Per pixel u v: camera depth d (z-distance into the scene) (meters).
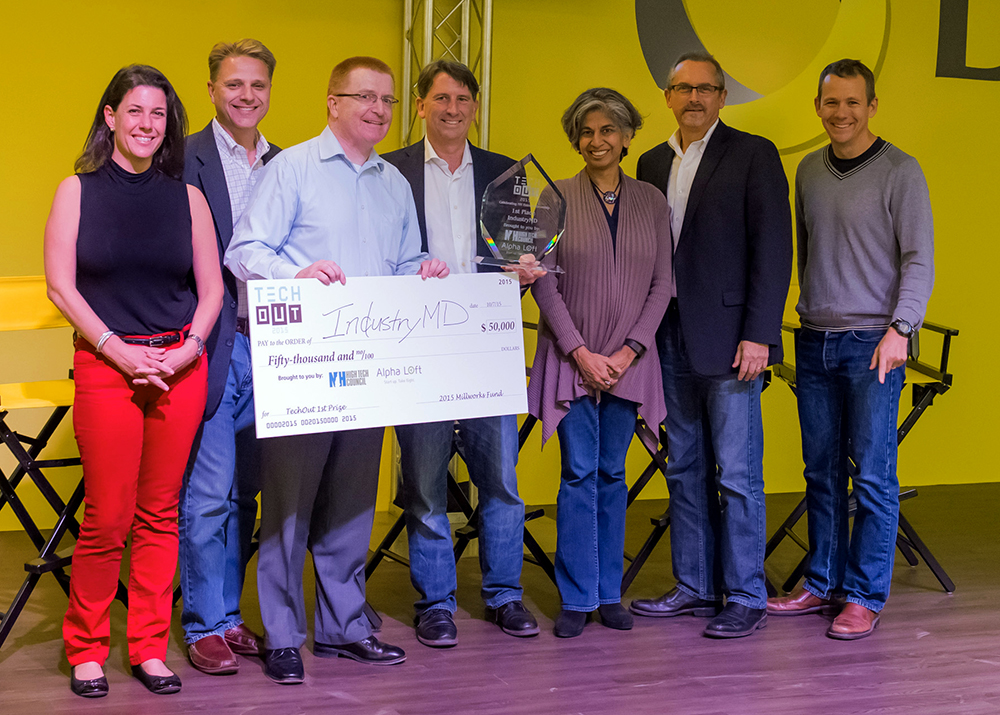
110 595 2.55
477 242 2.92
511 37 4.48
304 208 2.55
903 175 2.96
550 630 3.06
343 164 2.59
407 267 2.74
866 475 3.05
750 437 3.04
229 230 2.76
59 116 4.01
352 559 2.76
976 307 5.08
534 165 2.81
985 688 2.66
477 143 4.21
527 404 2.74
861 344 3.04
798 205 3.26
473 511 3.37
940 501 4.79
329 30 4.29
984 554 3.95
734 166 2.96
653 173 3.15
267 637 2.68
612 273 2.92
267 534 2.65
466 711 2.47
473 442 3.00
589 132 2.89
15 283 3.08
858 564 3.08
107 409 2.41
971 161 5.00
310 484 2.63
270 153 2.94
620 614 3.09
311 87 4.29
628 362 2.91
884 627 3.12
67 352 4.14
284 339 2.46
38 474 2.93
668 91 3.03
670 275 3.01
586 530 3.04
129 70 2.38
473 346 2.68
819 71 4.80
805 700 2.57
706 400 3.06
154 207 2.44
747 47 4.74
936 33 4.89
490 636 3.00
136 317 2.44
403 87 4.29
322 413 2.51
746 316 2.94
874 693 2.62
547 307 2.93
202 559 2.71
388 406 2.58
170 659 2.79
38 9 3.94
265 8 4.20
